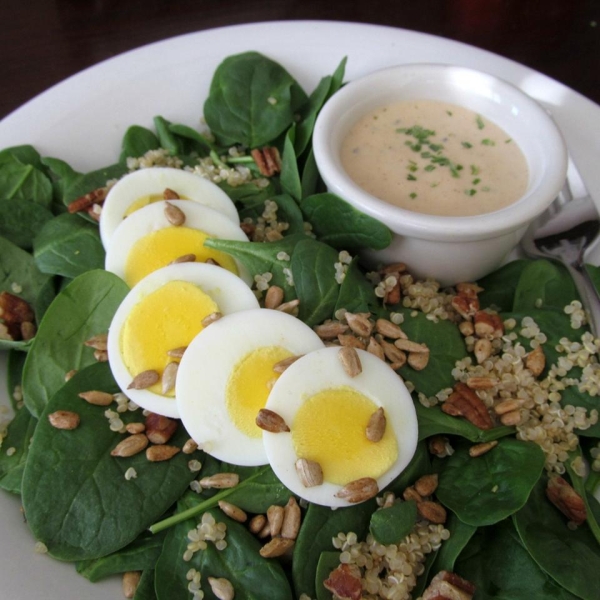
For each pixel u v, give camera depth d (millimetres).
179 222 233
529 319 236
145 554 200
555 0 375
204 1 375
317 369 197
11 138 271
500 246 241
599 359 231
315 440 193
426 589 190
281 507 199
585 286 250
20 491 205
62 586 191
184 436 213
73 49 348
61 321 224
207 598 190
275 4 375
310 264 227
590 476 219
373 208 228
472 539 201
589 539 201
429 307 237
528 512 201
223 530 196
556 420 218
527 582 192
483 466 206
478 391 220
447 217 226
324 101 283
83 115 280
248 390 202
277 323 207
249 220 260
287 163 267
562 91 285
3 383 232
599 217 263
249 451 200
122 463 204
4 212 257
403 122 261
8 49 346
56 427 204
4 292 243
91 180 266
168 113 290
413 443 199
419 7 374
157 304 215
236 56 290
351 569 187
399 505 193
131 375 212
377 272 253
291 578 196
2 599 182
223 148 290
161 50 293
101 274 227
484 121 260
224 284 219
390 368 203
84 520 195
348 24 303
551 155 237
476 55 296
